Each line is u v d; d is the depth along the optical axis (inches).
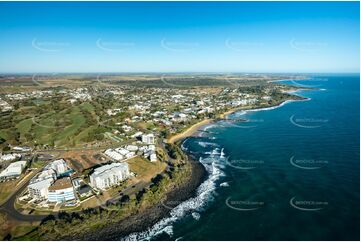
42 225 4650.6
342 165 6747.1
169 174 6692.9
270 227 4598.9
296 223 4658.0
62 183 5703.7
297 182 6028.5
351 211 4896.7
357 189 5605.3
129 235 4547.2
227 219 4881.9
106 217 4931.1
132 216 5064.0
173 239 4434.1
